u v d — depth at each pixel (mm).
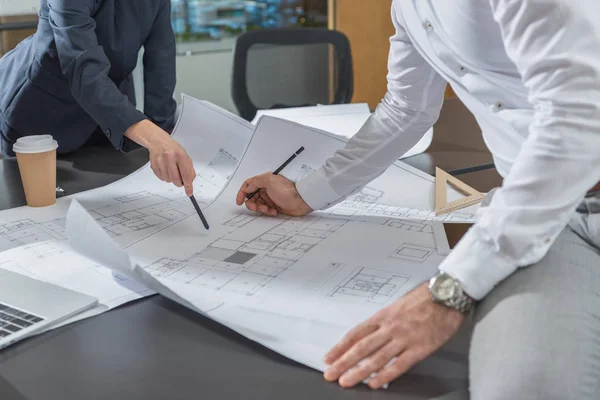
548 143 693
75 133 1616
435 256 984
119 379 691
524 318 656
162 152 1219
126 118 1329
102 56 1417
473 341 681
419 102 1136
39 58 1555
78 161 1573
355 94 4020
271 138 1365
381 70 4004
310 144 1360
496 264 713
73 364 719
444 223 1146
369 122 1197
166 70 1750
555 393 596
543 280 697
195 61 3932
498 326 664
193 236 1099
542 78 702
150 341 766
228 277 919
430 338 706
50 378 694
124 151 1663
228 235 1101
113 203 1273
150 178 1417
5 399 657
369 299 841
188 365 717
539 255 714
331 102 2439
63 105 1607
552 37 686
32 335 773
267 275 923
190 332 786
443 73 959
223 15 3928
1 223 1150
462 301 717
